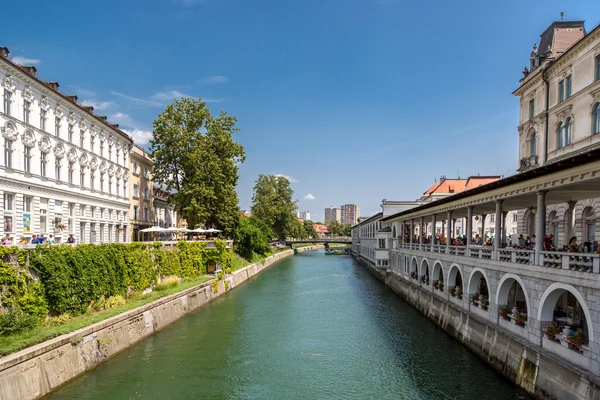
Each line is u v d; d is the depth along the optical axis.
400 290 36.56
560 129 24.95
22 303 16.53
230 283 41.19
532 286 14.91
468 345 20.00
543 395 13.34
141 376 17.41
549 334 13.59
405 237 43.00
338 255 100.88
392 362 19.12
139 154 46.12
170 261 33.50
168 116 43.56
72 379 16.23
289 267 66.31
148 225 49.19
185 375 17.70
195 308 30.70
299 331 24.66
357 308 31.30
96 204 35.56
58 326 17.45
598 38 21.03
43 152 27.58
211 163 42.69
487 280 18.67
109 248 23.52
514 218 51.56
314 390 16.38
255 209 85.50
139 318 22.09
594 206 20.81
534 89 27.69
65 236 29.98
